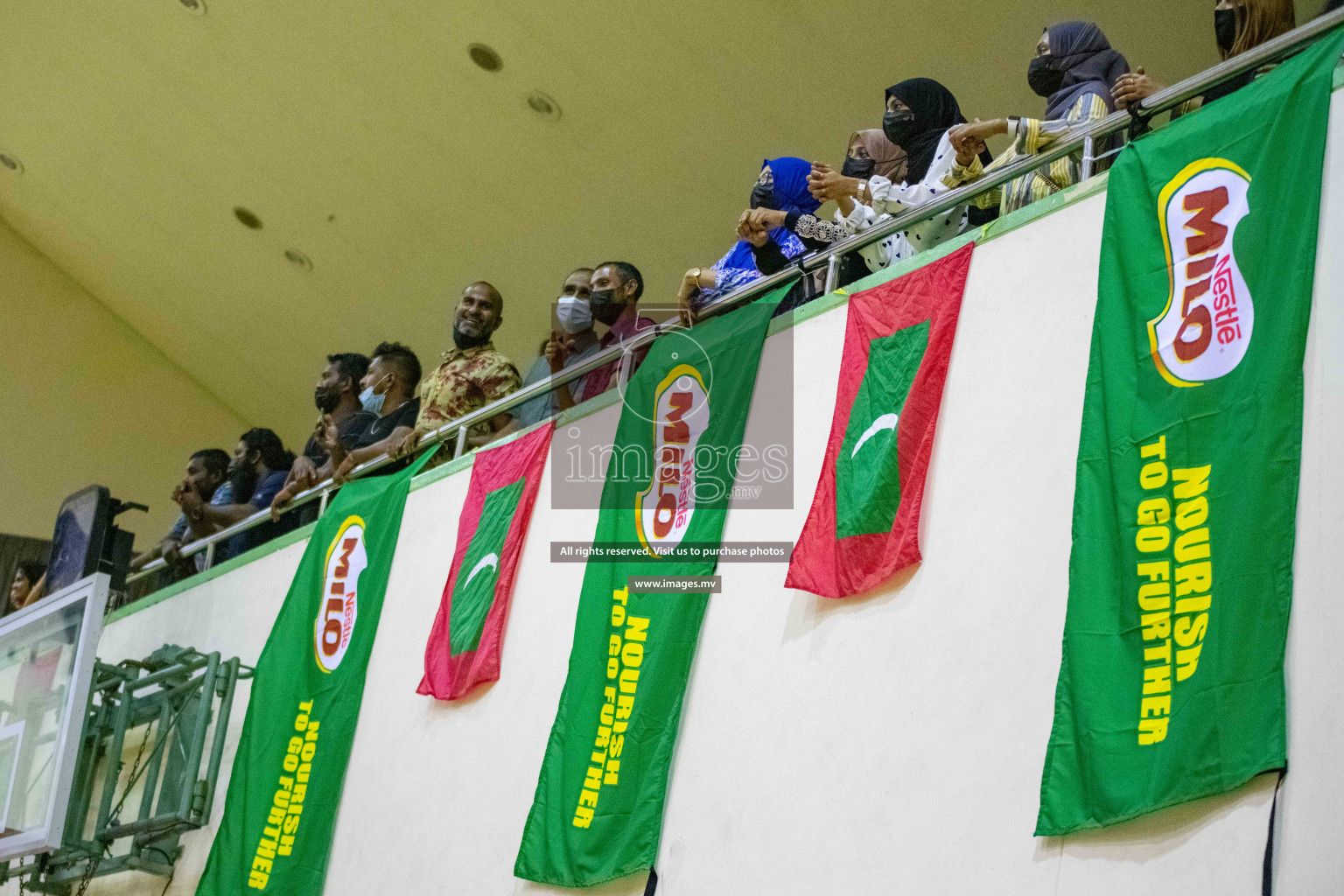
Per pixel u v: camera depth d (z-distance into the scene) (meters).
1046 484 3.46
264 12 8.41
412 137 8.51
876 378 3.97
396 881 4.82
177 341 11.39
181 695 6.13
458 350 5.99
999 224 3.87
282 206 9.52
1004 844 3.17
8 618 6.57
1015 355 3.67
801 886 3.55
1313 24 3.30
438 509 5.55
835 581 3.81
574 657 4.43
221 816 5.74
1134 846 2.92
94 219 10.71
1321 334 3.01
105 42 9.23
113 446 11.20
